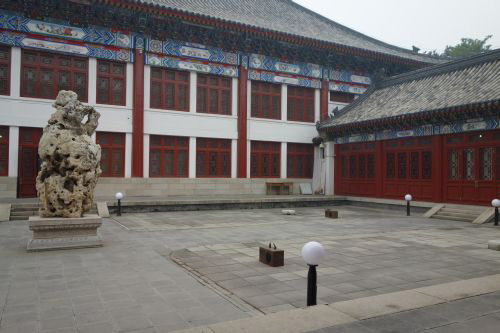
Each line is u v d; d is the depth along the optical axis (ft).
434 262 33.27
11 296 23.09
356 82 111.34
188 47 89.92
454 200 72.95
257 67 98.22
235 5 109.70
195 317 20.21
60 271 28.89
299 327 17.93
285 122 102.17
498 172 66.44
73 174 37.96
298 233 48.62
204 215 68.49
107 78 83.05
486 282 25.75
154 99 87.66
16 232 46.98
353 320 18.88
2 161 74.28
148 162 86.07
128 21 83.10
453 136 73.61
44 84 77.71
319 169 103.96
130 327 18.78
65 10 77.82
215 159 94.17
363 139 91.76
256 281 26.94
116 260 32.65
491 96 65.36
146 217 64.34
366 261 33.47
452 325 18.44
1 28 73.56
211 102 94.12
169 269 29.86
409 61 110.11
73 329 18.42
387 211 80.64
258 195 94.38
